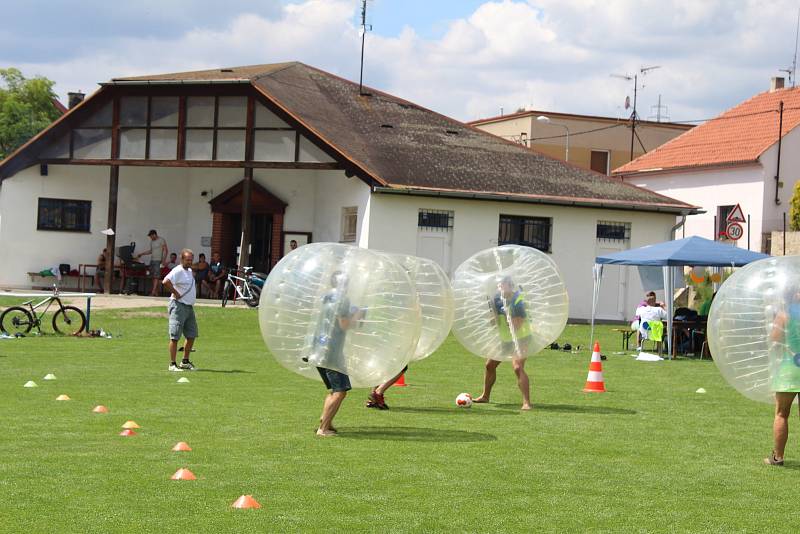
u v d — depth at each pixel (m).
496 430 13.96
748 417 16.08
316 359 12.83
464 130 45.28
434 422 14.57
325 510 9.08
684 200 54.19
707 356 28.92
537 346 16.25
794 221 47.78
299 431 13.27
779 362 11.66
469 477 10.70
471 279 16.36
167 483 9.89
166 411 14.64
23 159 40.31
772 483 10.88
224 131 38.06
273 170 41.03
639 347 29.16
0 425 13.01
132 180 42.44
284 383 18.55
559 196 38.94
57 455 11.12
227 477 10.26
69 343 25.22
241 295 36.72
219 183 42.34
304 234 40.53
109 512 8.74
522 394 17.34
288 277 12.98
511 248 16.55
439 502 9.52
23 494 9.30
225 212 42.00
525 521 8.95
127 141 39.03
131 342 26.08
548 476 10.89
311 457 11.48
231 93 38.00
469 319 16.33
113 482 9.88
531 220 39.00
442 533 8.45
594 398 18.16
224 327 30.70
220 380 18.78
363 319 12.73
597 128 65.31
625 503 9.77
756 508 9.72
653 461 11.97
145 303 35.38
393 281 12.91
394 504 9.39
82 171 41.94
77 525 8.31
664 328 29.59
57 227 41.69
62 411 14.33
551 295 16.23
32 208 41.28
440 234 37.44
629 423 15.05
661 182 55.66
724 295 12.12
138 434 12.62
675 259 28.11
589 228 39.75
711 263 28.19
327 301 12.79
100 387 17.12
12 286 41.09
